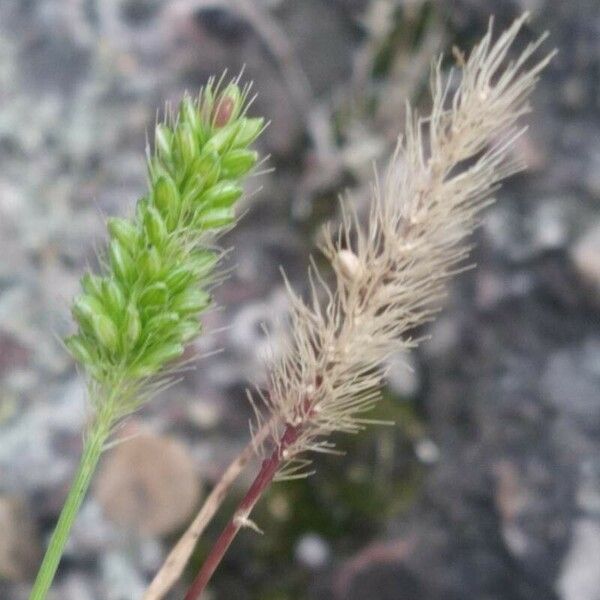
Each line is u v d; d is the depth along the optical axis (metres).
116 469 0.23
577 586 0.21
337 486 0.24
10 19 0.27
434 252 0.08
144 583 0.23
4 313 0.24
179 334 0.07
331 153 0.27
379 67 0.28
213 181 0.07
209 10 0.27
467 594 0.22
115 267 0.07
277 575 0.23
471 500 0.22
